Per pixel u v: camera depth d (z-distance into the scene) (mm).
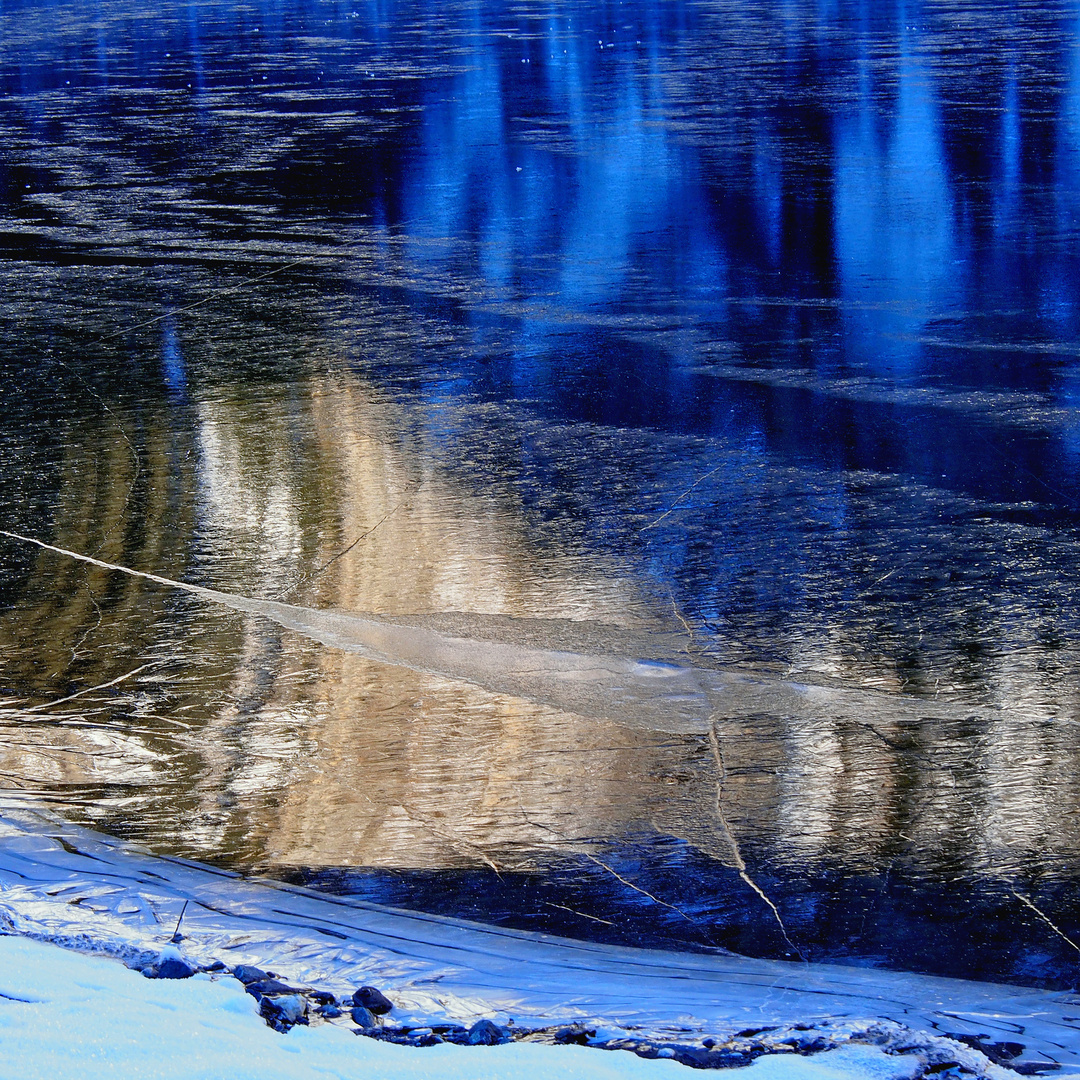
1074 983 4992
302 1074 3455
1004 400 12281
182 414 12688
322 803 6480
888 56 31875
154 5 53250
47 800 6520
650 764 6793
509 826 6246
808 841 6070
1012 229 17984
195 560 9570
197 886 5645
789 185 20797
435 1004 4418
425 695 7586
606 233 18781
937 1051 4094
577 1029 4172
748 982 4891
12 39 43531
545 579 9109
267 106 29094
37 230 19828
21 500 10750
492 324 15219
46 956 4164
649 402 12664
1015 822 6191
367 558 9539
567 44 37031
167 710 7520
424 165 23062
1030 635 8117
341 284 16906
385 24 44125
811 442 11531
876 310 15117
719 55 33531
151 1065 3373
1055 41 32750
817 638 8195
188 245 18812
